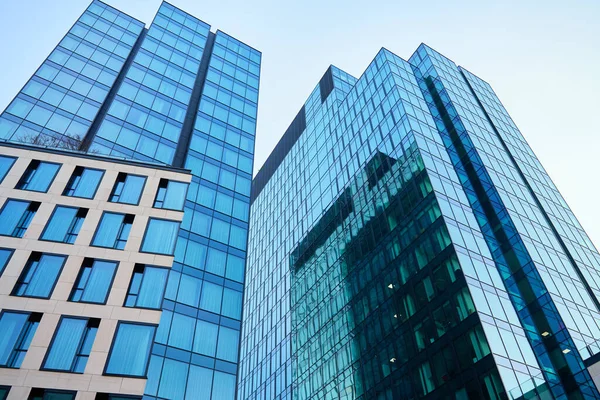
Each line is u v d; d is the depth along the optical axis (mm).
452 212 53562
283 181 104938
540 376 39875
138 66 57250
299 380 67438
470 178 63406
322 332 65938
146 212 34219
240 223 46281
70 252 29859
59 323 26359
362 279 60938
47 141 40875
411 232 55438
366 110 79062
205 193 46531
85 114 46844
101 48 56906
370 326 55594
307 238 81688
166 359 31828
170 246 32781
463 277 45500
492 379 37812
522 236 54688
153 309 28938
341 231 70938
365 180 69938
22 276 27688
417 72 84750
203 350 33969
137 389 25219
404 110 67875
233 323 37250
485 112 80875
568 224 67250
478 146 67812
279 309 83750
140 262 31062
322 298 69375
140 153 46531
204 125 54938
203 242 41594
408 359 47438
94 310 27641
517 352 40844
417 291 50438
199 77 63438
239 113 61219
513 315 45281
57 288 27828
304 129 105500
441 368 43031
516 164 72000
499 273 50156
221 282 39531
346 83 102562
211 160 51031
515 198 62188
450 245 48875
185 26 72000
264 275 97000
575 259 58875
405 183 60531
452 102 74688
